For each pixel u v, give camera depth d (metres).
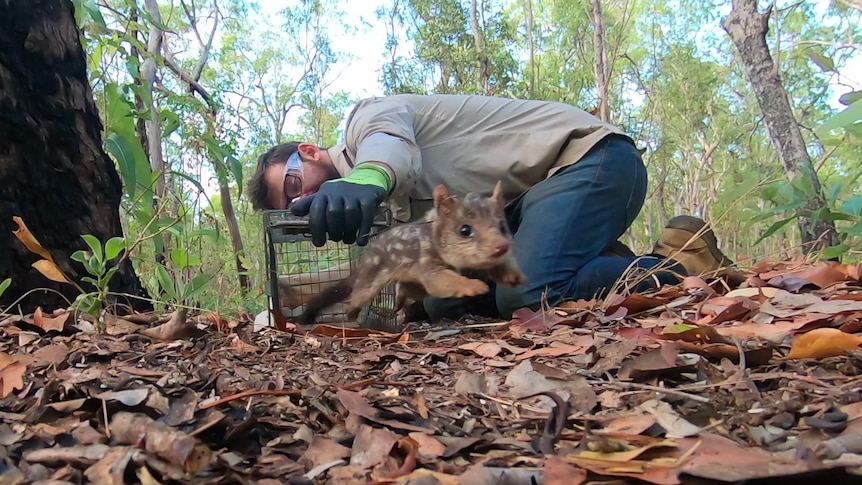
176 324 0.66
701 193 6.49
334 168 1.18
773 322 0.68
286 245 1.03
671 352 0.50
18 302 0.78
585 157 1.17
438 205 0.92
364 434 0.35
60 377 0.45
